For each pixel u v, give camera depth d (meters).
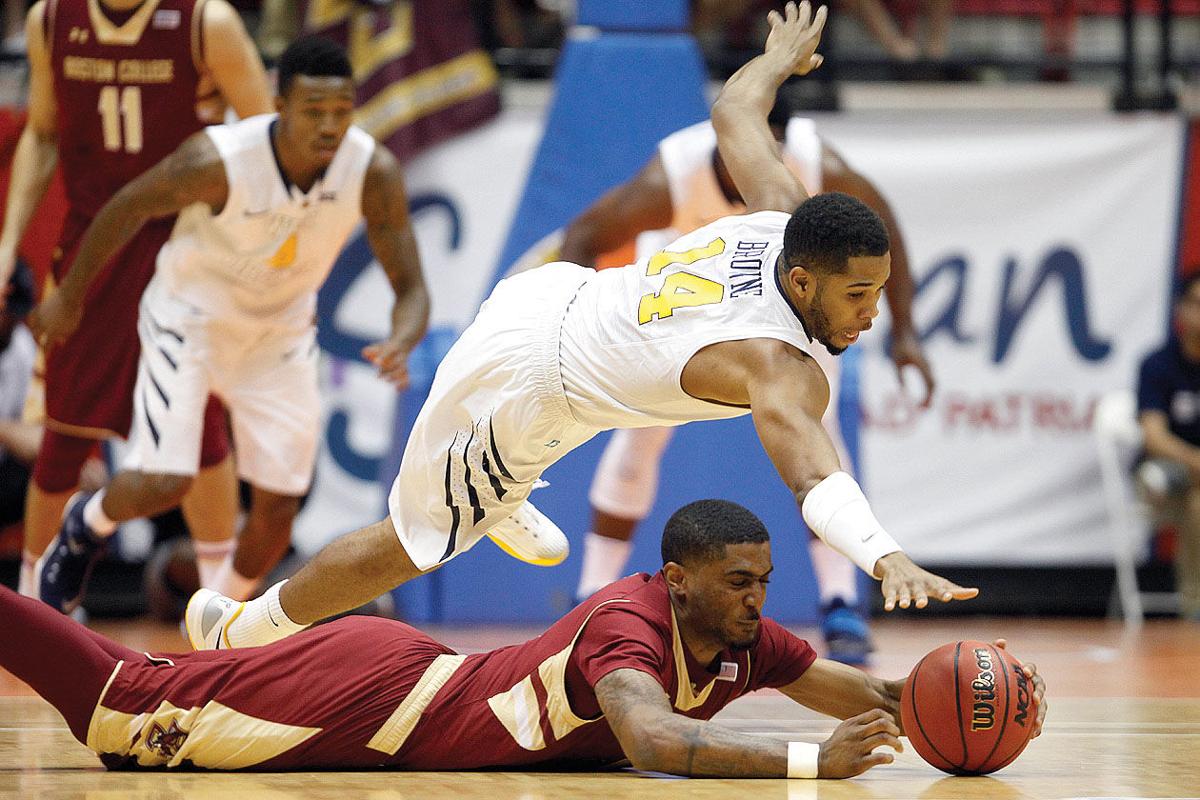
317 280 11.51
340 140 10.67
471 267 18.27
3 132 17.81
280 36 18.39
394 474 15.78
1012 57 19.91
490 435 7.52
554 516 16.14
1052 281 19.00
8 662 6.92
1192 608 18.69
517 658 7.01
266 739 6.91
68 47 11.41
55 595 11.35
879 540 5.99
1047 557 18.98
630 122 16.12
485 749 6.94
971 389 18.86
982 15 21.11
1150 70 20.30
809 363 6.66
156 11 11.27
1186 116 19.23
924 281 18.81
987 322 18.91
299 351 11.63
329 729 6.92
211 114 11.65
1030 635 17.09
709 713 7.14
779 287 6.79
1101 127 19.12
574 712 6.79
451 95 18.17
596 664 6.64
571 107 16.16
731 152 7.89
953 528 18.84
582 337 7.27
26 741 8.34
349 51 18.06
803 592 15.99
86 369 11.57
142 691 6.96
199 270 11.02
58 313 10.71
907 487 18.75
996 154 18.95
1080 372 19.03
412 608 16.38
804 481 6.27
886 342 18.69
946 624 18.75
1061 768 7.25
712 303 6.88
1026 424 18.95
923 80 19.48
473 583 16.28
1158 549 19.41
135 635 15.47
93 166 11.62
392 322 11.31
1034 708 6.75
